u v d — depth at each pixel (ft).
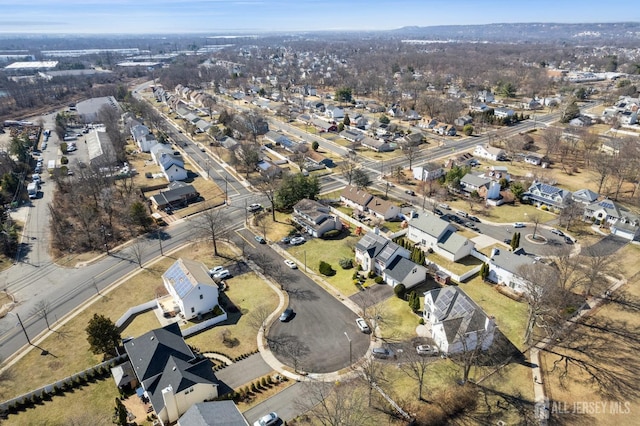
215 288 197.36
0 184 343.05
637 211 293.64
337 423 127.85
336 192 340.80
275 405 146.41
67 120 583.58
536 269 190.19
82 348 175.83
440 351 170.30
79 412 143.84
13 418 141.69
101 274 231.91
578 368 163.12
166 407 137.28
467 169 351.46
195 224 288.51
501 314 194.08
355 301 205.36
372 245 230.48
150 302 201.46
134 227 285.43
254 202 324.60
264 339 179.22
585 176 364.17
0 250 254.47
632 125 517.14
